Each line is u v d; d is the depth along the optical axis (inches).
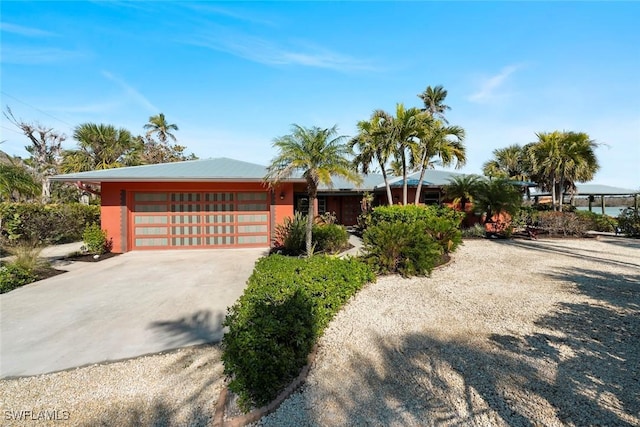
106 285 281.4
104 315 206.5
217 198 483.2
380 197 850.8
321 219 584.7
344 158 366.9
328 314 182.7
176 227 475.5
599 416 104.5
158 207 472.1
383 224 329.7
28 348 160.1
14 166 346.6
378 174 920.3
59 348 160.1
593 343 156.5
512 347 153.8
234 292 258.7
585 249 457.4
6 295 251.8
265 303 143.9
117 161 891.4
